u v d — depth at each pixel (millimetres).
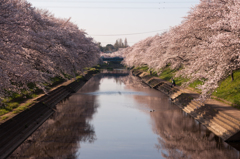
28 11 27922
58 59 31391
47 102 29203
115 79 74312
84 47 48344
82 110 29453
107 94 42531
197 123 23859
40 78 20062
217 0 26734
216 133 20078
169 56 38719
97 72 108438
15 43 16031
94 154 16094
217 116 21219
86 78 70312
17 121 19016
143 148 17469
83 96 40094
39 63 22844
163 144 18203
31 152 16203
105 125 23109
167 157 15812
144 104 33625
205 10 26906
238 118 18500
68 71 36344
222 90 28703
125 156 16016
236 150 16812
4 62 14703
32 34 20984
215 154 16203
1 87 14547
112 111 29078
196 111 26328
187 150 17016
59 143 18047
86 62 49375
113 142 18594
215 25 20672
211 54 19422
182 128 22188
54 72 30094
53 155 15797
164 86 47719
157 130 21672
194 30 28172
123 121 24688
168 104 33812
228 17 20141
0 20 15766
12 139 17094
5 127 16922
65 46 36969
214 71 20438
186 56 35125
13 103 22984
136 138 19625
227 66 18375
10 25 16438
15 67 15508
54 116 26328
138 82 65688
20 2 27391
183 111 29359
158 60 47062
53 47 30812
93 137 19578
